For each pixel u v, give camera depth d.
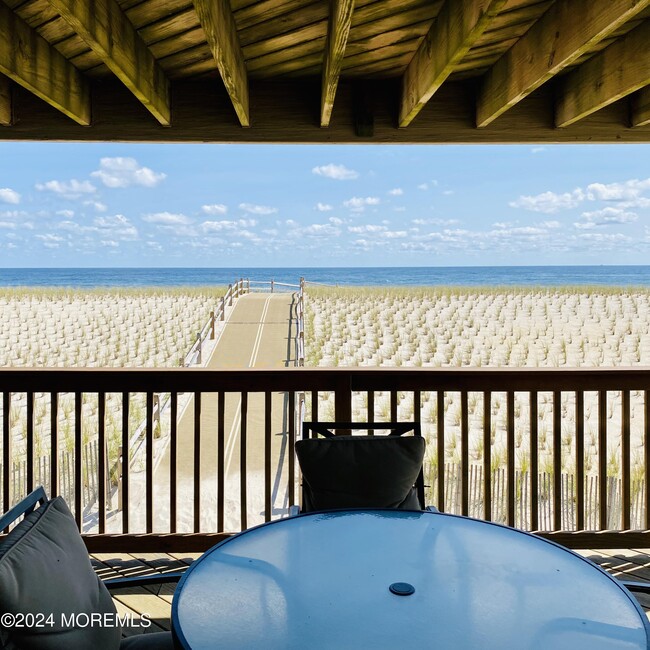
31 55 2.60
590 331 18.58
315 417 2.87
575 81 3.18
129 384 2.88
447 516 1.86
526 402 9.80
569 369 2.90
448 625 1.24
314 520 1.82
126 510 2.93
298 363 12.75
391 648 1.15
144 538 2.90
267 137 3.35
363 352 15.45
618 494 4.64
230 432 7.52
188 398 9.35
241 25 2.61
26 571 1.16
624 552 2.97
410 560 1.55
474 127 3.43
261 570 1.49
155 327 20.12
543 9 2.48
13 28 2.43
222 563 1.52
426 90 2.73
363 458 2.20
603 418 2.95
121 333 19.14
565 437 7.71
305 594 1.36
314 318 21.66
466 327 20.02
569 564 1.54
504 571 1.49
